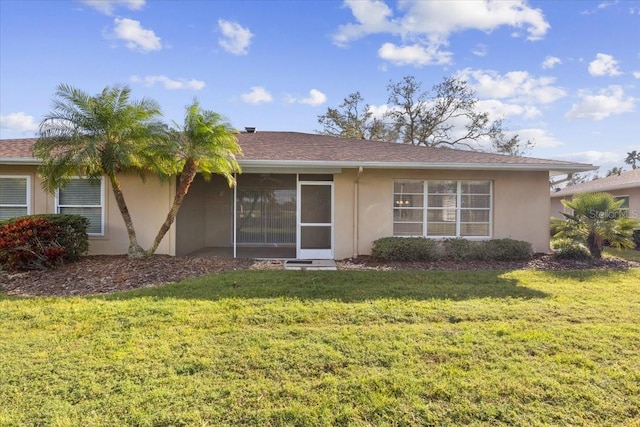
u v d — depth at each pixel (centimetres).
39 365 360
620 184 1684
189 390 316
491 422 277
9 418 276
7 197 1040
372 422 277
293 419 279
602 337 432
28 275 781
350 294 626
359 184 1107
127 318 498
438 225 1123
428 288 673
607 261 1015
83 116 812
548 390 317
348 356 382
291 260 1045
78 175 915
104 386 322
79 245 920
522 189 1123
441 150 1266
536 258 1049
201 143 870
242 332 448
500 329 456
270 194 1471
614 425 274
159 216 1064
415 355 385
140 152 852
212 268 869
